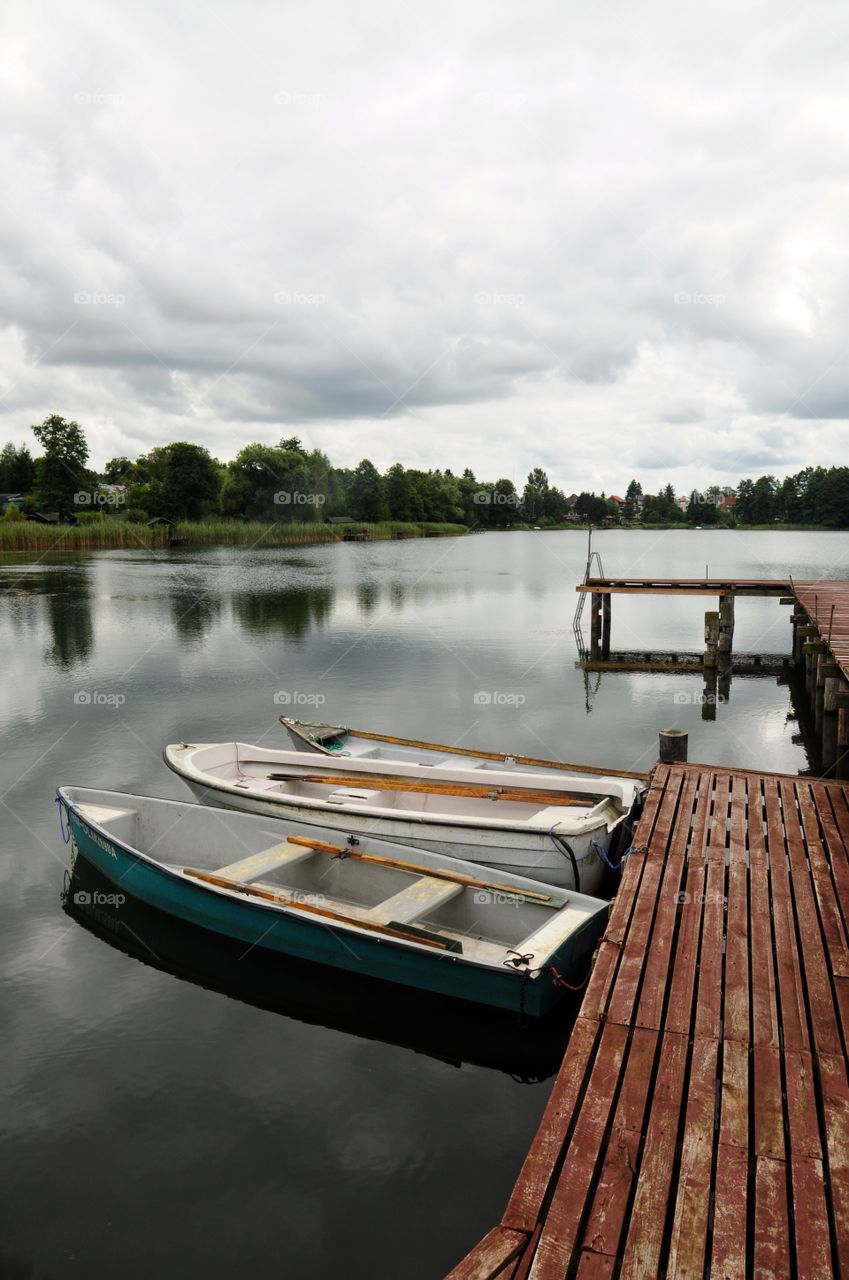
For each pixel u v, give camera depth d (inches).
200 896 316.2
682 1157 161.0
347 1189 209.6
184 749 449.4
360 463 4320.9
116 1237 196.2
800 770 550.6
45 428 3622.0
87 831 369.4
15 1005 287.7
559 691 773.3
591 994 216.4
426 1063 260.7
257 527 3149.6
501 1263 141.1
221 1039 270.7
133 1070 255.0
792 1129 167.6
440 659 911.0
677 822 337.4
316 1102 241.6
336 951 288.0
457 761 457.1
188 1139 226.7
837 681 558.3
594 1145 164.9
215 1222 199.9
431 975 272.1
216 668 847.7
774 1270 136.6
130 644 973.8
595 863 337.7
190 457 3575.3
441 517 4781.0
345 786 420.5
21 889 370.3
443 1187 210.4
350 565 2192.4
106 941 329.1
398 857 329.4
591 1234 144.7
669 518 6156.5
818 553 2923.2
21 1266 189.0
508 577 1905.8
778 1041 195.8
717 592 930.1
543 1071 256.4
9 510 3388.3
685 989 217.3
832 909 261.3
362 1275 186.1
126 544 2753.4
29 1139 226.5
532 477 6328.7
